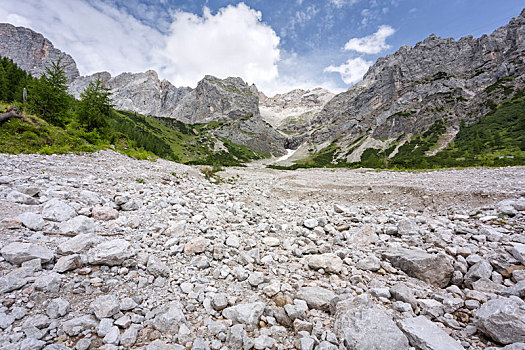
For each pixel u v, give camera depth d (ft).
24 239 15.93
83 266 15.11
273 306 14.92
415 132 442.50
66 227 18.61
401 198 42.52
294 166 239.30
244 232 27.09
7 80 150.92
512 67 445.78
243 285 16.90
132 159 67.26
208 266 18.79
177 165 76.79
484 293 15.34
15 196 21.02
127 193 32.14
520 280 16.05
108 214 22.95
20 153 45.24
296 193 52.95
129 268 16.24
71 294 12.85
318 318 13.91
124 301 12.98
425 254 19.29
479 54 551.18
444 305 14.53
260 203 43.91
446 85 517.14
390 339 11.14
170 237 22.15
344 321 12.58
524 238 21.34
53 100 90.02
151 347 10.59
